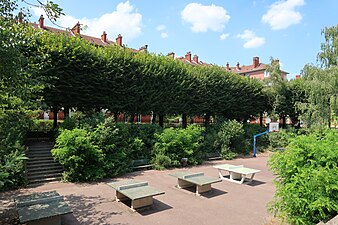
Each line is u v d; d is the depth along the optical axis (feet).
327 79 59.47
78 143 32.58
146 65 51.67
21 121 18.15
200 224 19.42
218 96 65.51
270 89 74.79
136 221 19.80
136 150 42.34
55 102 43.57
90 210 22.09
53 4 15.46
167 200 25.26
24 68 17.48
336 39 60.85
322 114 60.34
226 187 30.71
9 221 18.92
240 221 19.97
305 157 16.55
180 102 57.82
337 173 14.60
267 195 27.37
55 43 40.81
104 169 34.81
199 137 49.55
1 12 14.74
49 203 19.07
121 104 48.96
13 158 20.39
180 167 43.55
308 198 14.35
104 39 99.60
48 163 35.22
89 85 43.98
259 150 65.31
